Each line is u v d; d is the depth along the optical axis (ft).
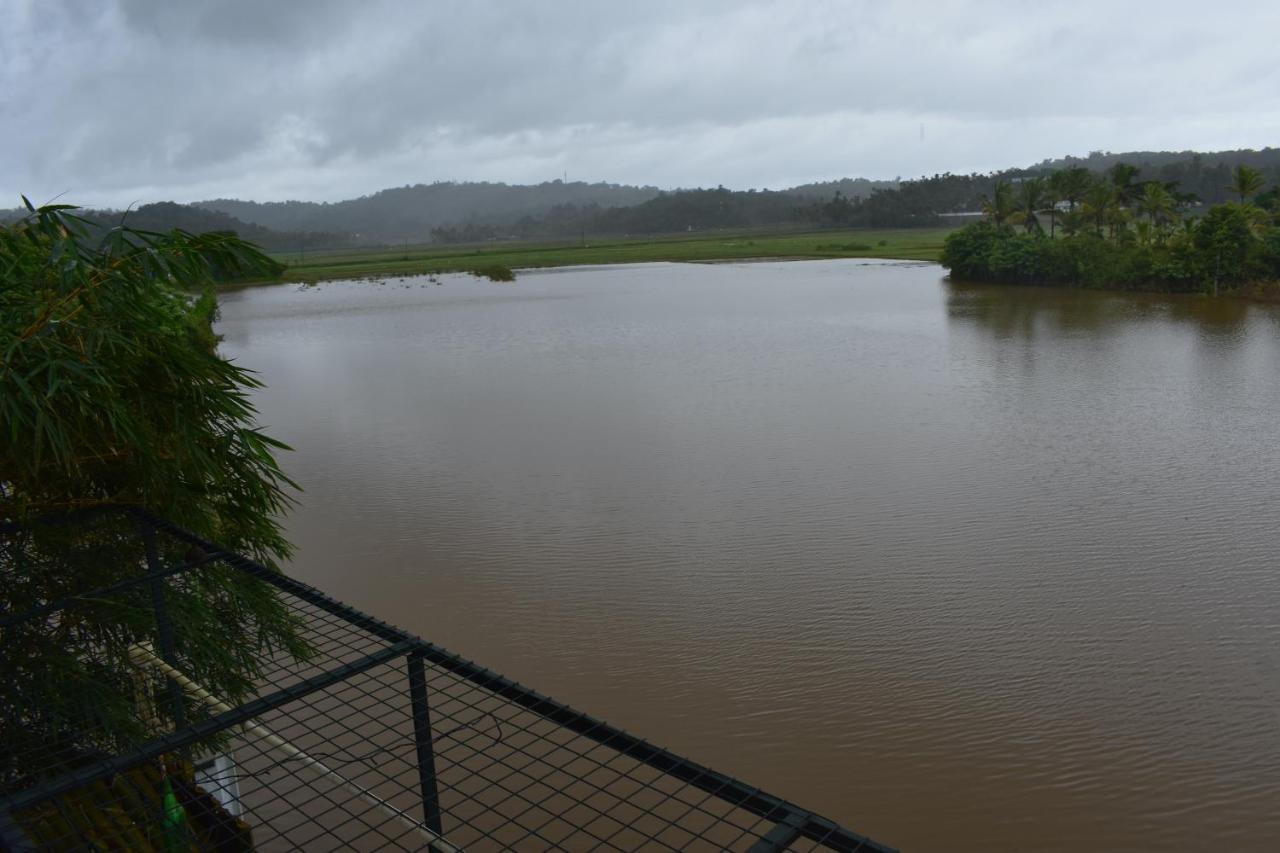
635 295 213.66
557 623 38.81
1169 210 193.26
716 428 73.67
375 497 57.11
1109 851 24.94
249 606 17.25
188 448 14.94
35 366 12.66
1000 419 73.67
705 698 32.60
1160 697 32.14
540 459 65.41
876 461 62.18
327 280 335.67
